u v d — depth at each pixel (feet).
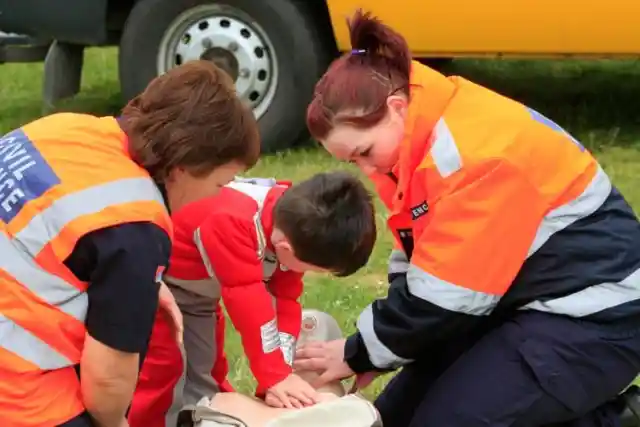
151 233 7.86
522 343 9.64
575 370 9.53
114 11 25.13
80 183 7.88
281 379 10.06
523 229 9.20
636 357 9.70
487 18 22.67
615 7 22.17
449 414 9.77
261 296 10.04
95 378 8.07
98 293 7.81
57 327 8.00
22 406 8.11
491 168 9.07
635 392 10.45
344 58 9.57
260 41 23.85
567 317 9.59
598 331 9.53
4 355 8.03
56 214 7.79
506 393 9.63
